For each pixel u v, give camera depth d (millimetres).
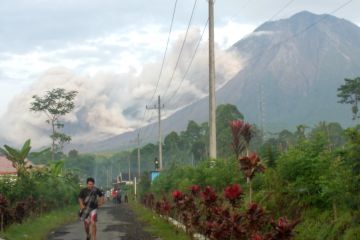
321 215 11391
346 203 9648
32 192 30188
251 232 10672
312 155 12625
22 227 21719
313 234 11000
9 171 44844
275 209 13648
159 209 26672
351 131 9570
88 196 15914
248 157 12422
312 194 12320
